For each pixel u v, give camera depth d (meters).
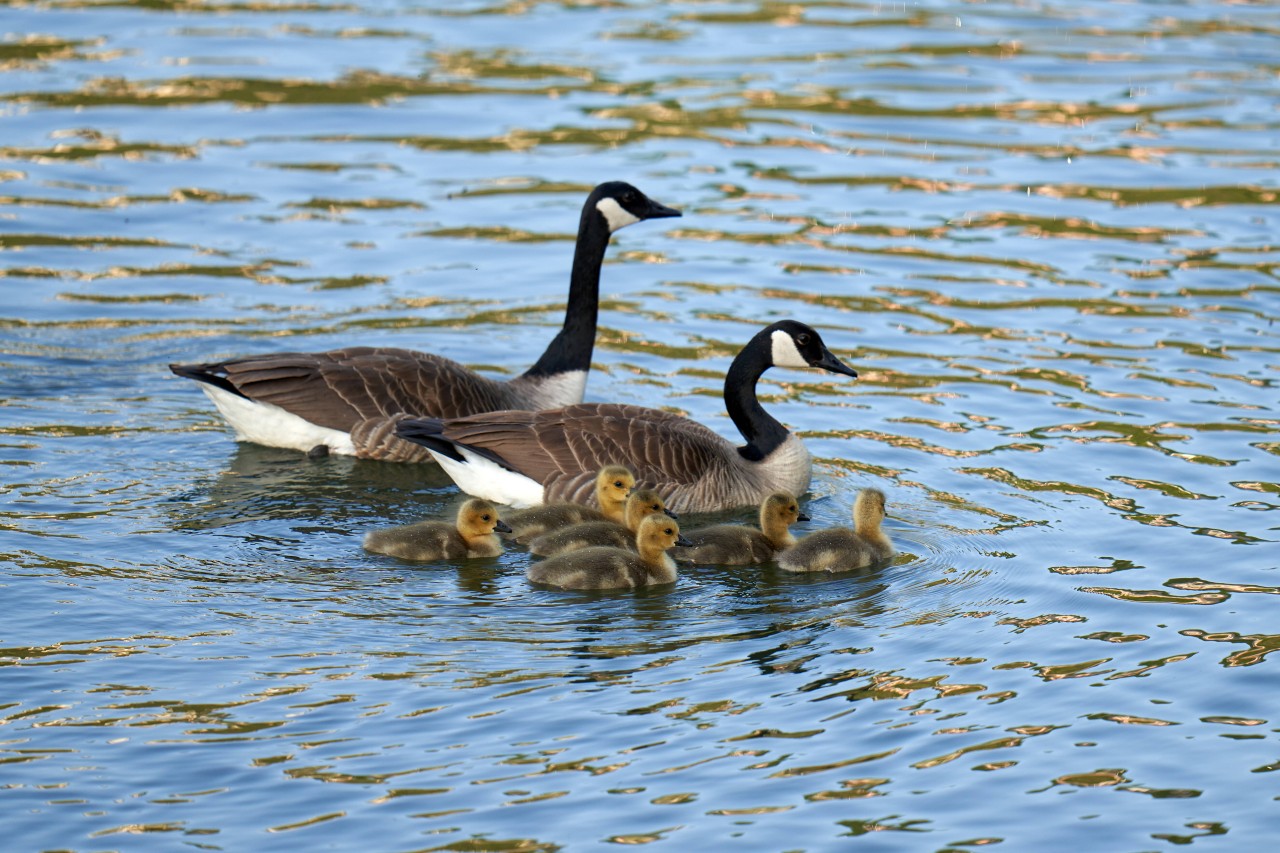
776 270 23.25
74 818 9.97
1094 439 17.38
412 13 35.75
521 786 10.39
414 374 17.28
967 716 11.44
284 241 23.98
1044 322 21.12
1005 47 34.06
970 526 15.30
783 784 10.46
